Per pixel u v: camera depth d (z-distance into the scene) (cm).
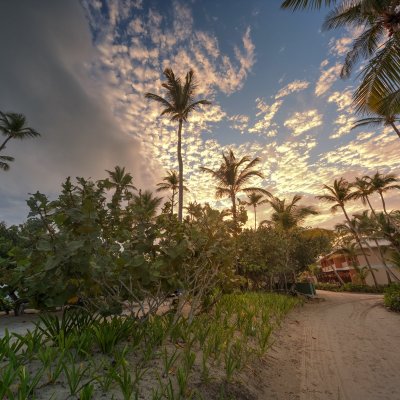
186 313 746
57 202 392
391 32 988
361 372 471
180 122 2294
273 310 960
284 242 1880
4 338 303
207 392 330
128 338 416
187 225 529
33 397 231
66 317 429
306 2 1072
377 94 980
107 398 263
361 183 3247
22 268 371
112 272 383
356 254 3803
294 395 395
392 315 1070
